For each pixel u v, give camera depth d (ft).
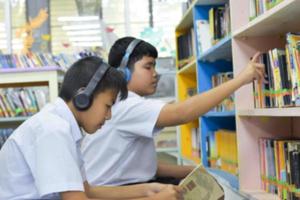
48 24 15.21
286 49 4.56
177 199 4.29
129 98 5.27
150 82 5.77
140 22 15.38
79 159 4.25
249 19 5.64
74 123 3.94
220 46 6.72
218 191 4.44
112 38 15.28
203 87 8.56
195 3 8.36
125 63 5.69
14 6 15.14
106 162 5.45
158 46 14.98
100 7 15.33
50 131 3.71
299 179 4.60
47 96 10.71
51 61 10.87
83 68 3.98
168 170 6.13
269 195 5.22
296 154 4.62
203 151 8.69
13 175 3.89
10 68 9.79
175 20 15.30
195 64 8.98
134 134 5.25
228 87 4.82
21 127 4.01
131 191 4.77
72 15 15.29
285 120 5.75
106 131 5.37
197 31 8.48
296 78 4.28
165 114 4.95
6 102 10.62
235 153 6.69
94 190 4.81
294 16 4.58
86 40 15.21
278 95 4.76
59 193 3.69
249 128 5.72
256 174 5.70
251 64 4.96
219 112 7.06
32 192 3.90
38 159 3.64
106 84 3.96
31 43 15.07
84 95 3.86
